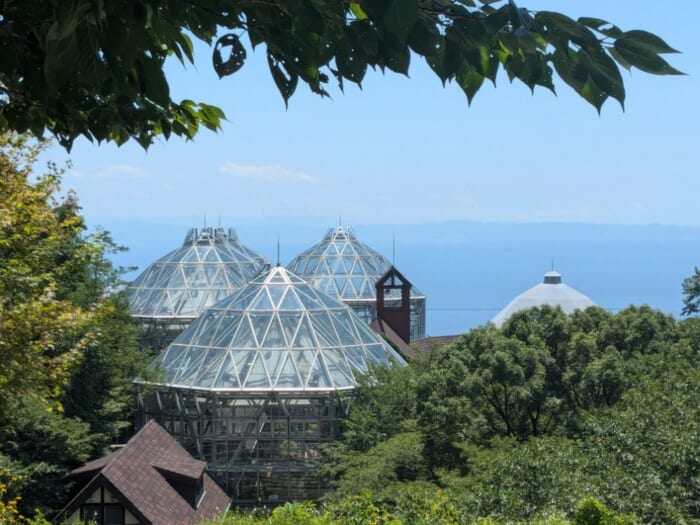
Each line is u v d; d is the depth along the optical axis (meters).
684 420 33.53
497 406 49.88
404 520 24.59
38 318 22.66
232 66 5.58
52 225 27.27
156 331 93.31
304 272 108.62
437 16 4.94
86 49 4.78
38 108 7.65
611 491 28.62
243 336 61.56
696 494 28.78
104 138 7.74
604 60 4.73
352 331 64.25
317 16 4.93
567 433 47.59
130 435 63.91
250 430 57.91
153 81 5.67
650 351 54.84
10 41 5.97
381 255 110.88
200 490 42.59
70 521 36.38
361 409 53.47
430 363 54.28
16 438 40.00
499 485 30.45
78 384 48.44
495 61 5.19
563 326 52.53
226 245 103.12
